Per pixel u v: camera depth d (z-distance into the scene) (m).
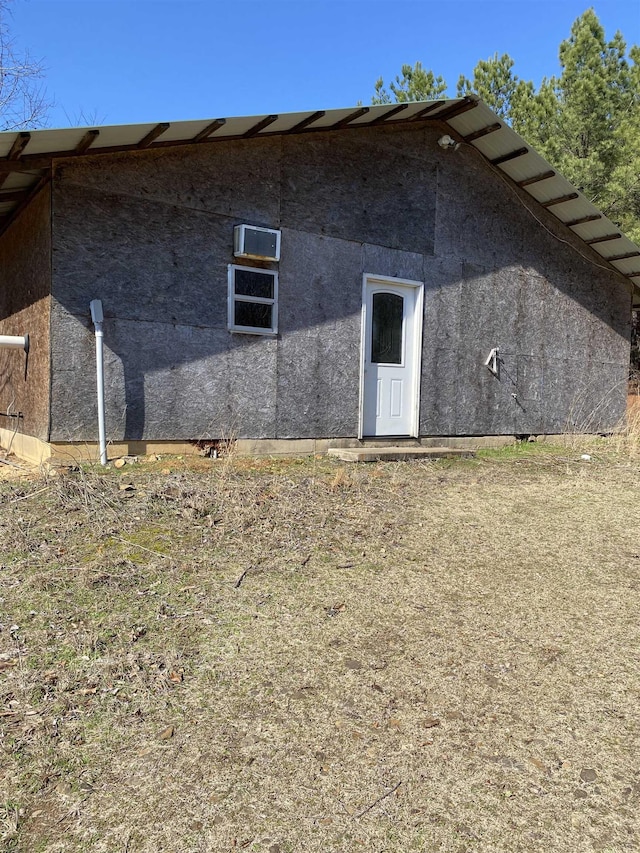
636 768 2.23
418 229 8.60
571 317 10.59
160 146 6.44
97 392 6.17
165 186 6.54
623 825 1.96
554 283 10.30
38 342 6.39
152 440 6.60
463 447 9.16
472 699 2.61
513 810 2.01
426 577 3.91
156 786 2.07
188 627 3.12
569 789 2.11
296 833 1.90
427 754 2.26
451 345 9.11
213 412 6.97
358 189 7.99
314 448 7.78
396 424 8.69
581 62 17.70
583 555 4.43
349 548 4.35
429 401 8.91
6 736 2.28
